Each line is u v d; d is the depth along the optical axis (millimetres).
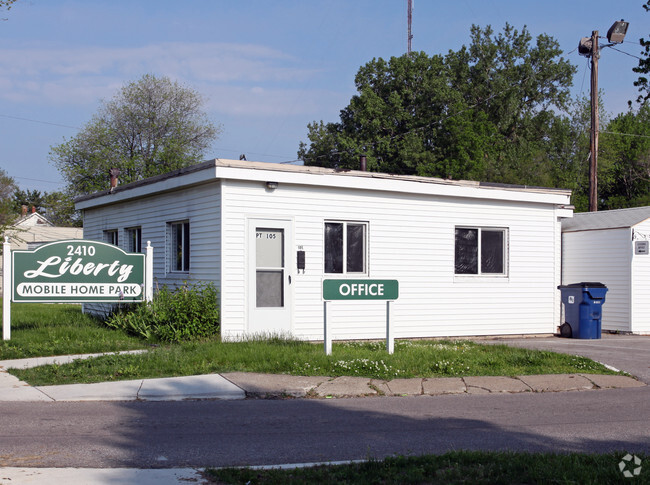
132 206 18031
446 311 16562
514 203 17609
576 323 17469
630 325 18828
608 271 19500
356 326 15422
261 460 6434
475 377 10820
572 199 47656
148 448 6789
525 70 56781
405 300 16031
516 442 7129
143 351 12508
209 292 14008
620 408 8992
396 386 10125
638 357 13375
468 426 7863
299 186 14734
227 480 5613
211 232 14281
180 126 48562
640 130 51438
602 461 6043
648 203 45938
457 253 16906
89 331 14797
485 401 9430
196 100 49844
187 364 11102
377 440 7188
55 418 8070
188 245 15531
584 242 20188
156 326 13875
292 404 9094
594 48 26438
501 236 17578
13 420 7941
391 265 15859
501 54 58125
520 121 56188
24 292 13633
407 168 47188
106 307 17984
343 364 11039
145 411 8555
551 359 12219
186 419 8117
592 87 26547
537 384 10484
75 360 11312
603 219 20359
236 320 13992
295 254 14688
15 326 15633
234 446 6906
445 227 16625
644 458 6180
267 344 12859
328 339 11977
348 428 7715
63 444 6879
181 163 47031
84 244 14188
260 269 14344
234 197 14023
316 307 14977
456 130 46844
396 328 15898
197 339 13625
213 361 11297
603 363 12438
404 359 11688
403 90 49750
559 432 7594
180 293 14289
